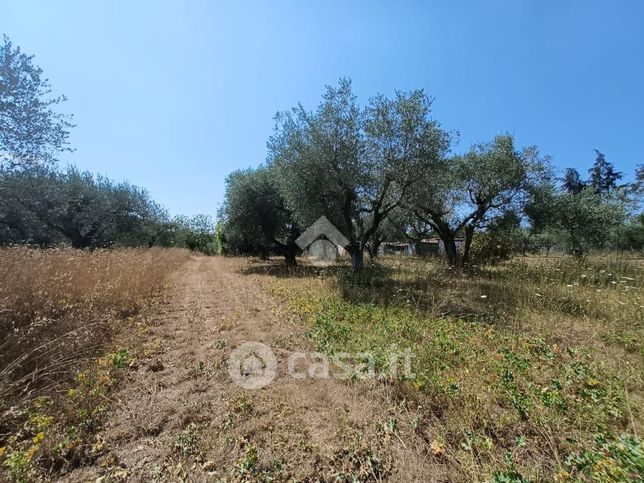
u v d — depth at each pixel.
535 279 8.20
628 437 2.07
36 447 2.32
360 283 9.60
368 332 5.20
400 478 2.21
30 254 7.09
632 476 1.77
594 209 16.38
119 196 22.53
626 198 18.77
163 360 4.27
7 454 2.30
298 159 10.62
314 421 2.88
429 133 9.84
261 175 17.91
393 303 6.96
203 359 4.30
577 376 3.36
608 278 7.96
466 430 2.57
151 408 3.09
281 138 11.15
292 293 8.72
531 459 2.31
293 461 2.39
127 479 2.22
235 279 12.28
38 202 9.19
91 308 5.27
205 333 5.40
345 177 10.38
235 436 2.66
